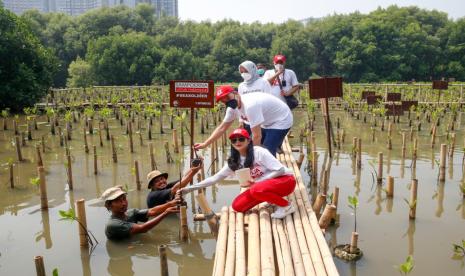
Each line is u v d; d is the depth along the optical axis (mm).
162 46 63094
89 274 5902
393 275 5789
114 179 10250
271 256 4848
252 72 7828
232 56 61156
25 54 23047
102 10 65750
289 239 5336
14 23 23094
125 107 23469
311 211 6086
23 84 22484
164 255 5285
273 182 5762
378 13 75875
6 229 7340
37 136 16203
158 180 7629
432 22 76438
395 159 12078
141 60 51656
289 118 7078
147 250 6582
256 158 5844
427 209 8125
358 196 8898
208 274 5934
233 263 4812
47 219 7762
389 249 6516
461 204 8383
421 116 20609
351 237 6387
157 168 11266
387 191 8695
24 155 12953
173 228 7344
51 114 16781
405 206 8289
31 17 61094
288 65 63469
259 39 68500
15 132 16312
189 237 7000
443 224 7445
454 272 5863
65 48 59125
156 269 6039
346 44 65562
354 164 11500
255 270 4578
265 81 7922
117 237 6789
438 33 69750
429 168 11039
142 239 6926
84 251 6512
